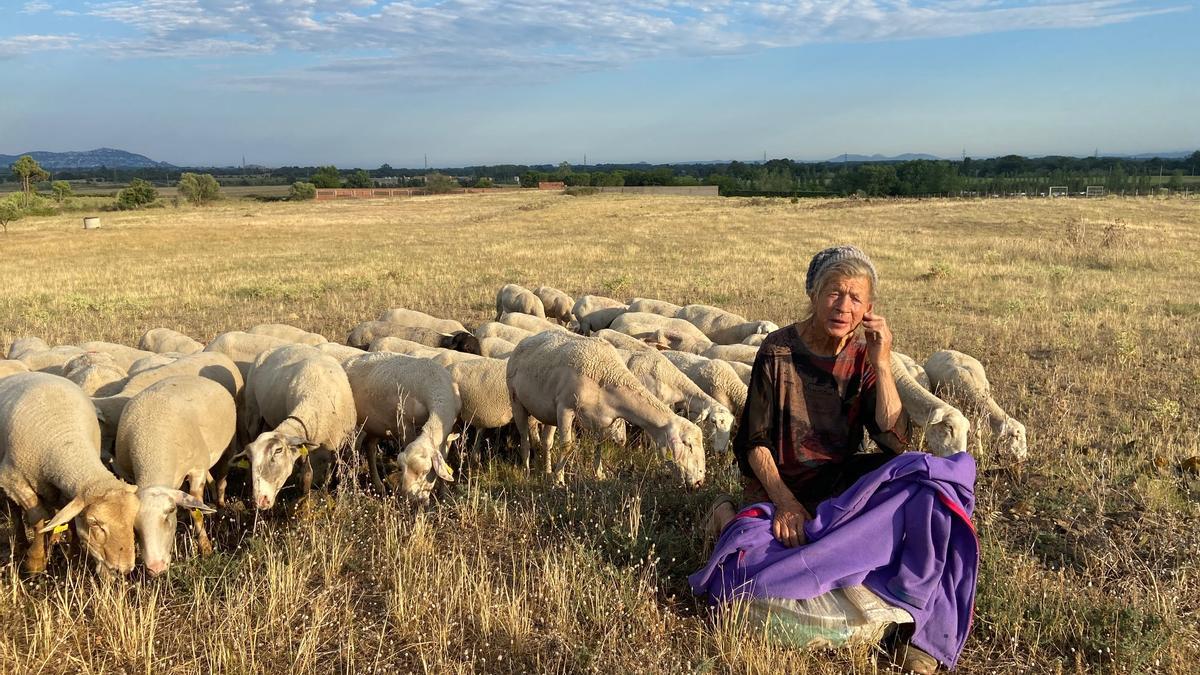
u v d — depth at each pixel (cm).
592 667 441
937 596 456
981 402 834
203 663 455
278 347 922
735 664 445
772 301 1775
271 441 634
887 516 468
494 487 712
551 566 543
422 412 762
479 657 462
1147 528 606
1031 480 711
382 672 445
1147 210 4522
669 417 684
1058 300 1741
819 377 493
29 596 508
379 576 545
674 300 1819
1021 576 524
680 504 664
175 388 670
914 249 2938
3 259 3184
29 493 570
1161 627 460
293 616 493
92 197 10938
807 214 5044
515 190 11400
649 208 6388
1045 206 4975
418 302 1827
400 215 6306
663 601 517
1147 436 828
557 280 2166
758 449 498
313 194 10300
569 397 725
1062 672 451
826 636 449
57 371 889
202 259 3022
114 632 472
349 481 716
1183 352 1210
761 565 470
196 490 666
